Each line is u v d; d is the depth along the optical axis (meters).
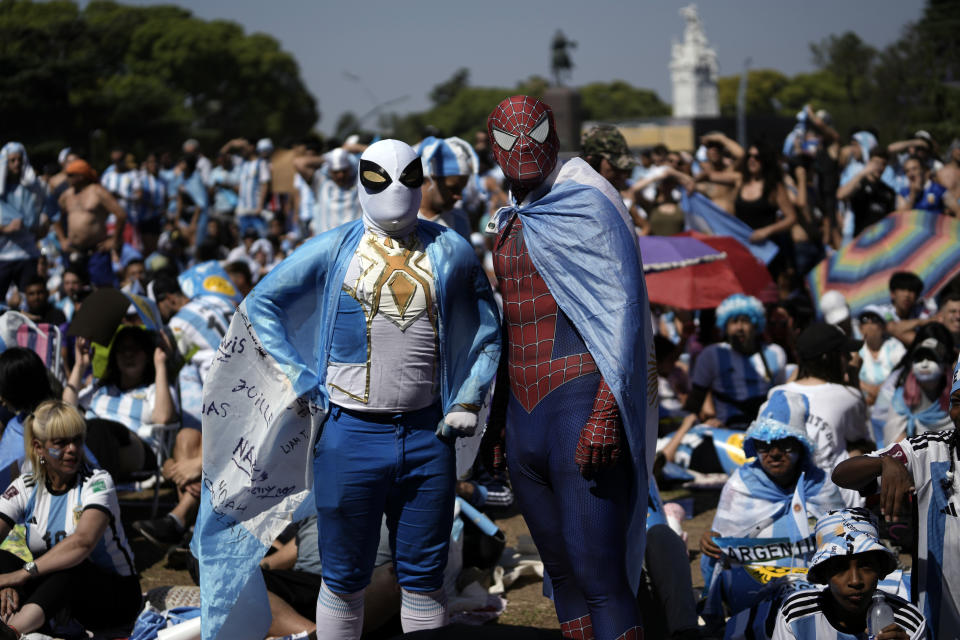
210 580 3.82
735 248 9.20
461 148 5.75
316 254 3.74
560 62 72.06
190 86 94.75
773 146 10.34
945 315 7.19
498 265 3.56
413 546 3.80
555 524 3.53
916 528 3.62
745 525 4.48
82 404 6.76
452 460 3.82
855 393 5.69
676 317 9.86
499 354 3.75
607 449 3.31
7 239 10.48
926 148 11.33
